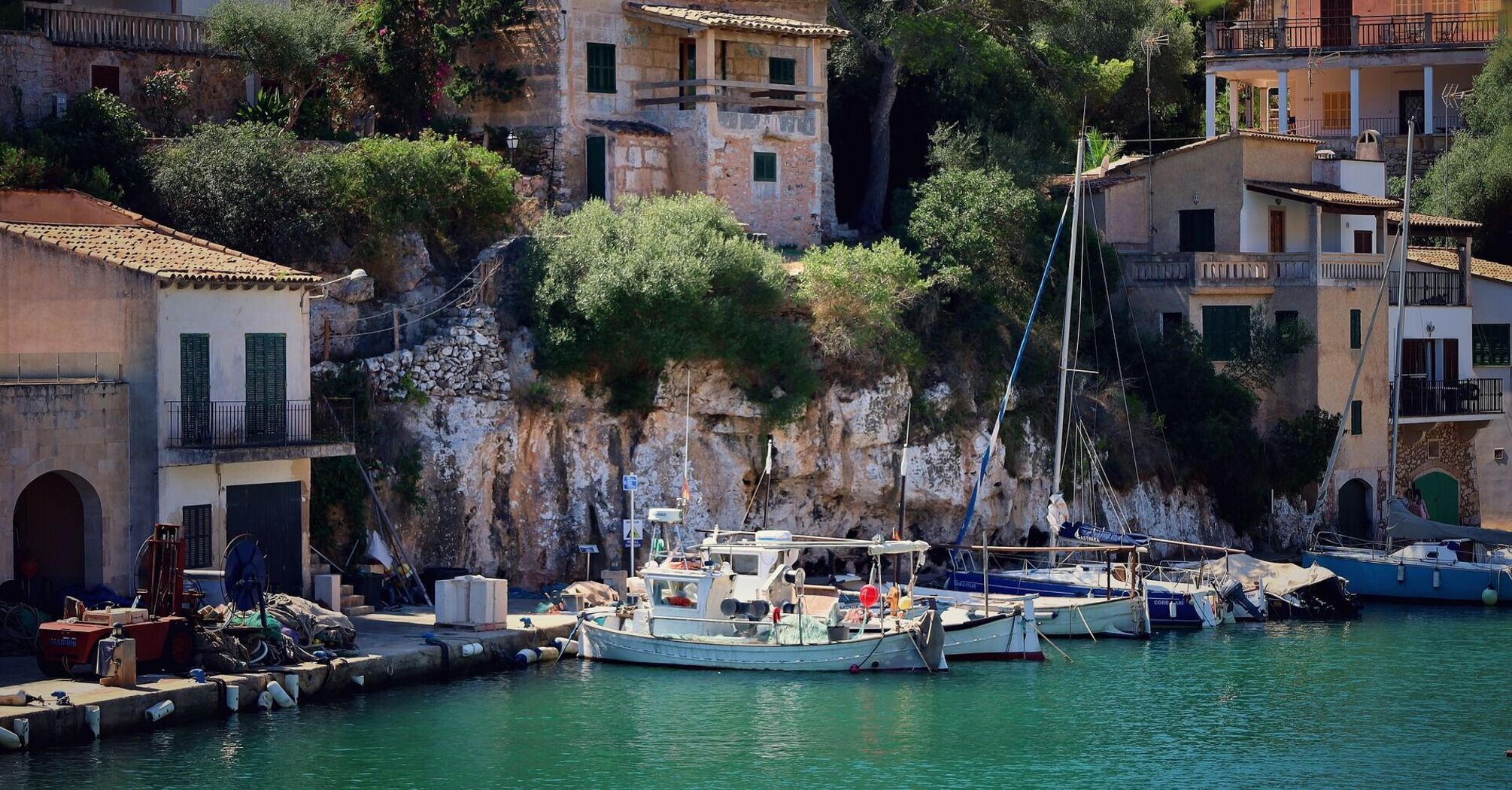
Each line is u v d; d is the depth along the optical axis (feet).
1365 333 275.80
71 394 164.25
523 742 150.71
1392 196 325.42
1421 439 287.69
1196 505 260.01
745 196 241.35
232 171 200.44
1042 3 279.69
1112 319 258.57
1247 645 201.16
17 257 173.37
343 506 190.49
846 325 222.89
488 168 216.95
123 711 144.05
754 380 217.97
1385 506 275.80
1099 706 168.96
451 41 234.58
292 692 156.04
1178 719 164.35
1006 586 215.72
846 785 141.59
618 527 209.05
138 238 181.68
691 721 159.43
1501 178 318.04
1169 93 337.11
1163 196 278.87
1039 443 242.17
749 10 255.70
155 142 207.31
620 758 146.92
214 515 174.40
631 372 211.20
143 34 219.00
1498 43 321.11
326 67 231.09
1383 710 168.86
